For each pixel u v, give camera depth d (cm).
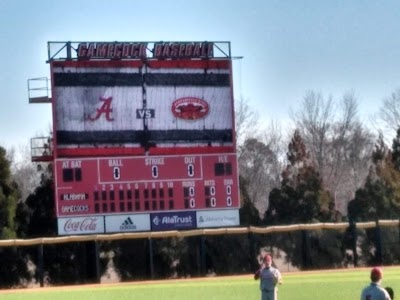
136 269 6556
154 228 5912
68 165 5809
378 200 7644
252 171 11194
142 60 5906
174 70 5959
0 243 6125
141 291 5309
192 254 6631
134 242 6575
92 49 5838
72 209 5822
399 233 7219
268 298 3412
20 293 5534
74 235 5884
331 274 6238
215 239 6725
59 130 5797
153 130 5919
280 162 11700
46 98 6078
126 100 5891
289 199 7488
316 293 4725
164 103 5941
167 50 5947
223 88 6025
